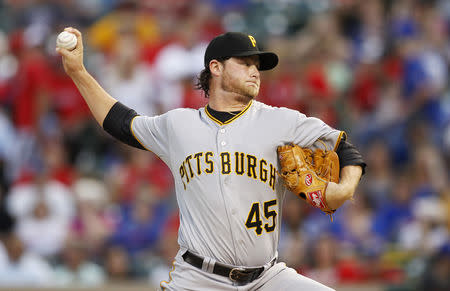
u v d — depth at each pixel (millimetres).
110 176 39562
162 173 38781
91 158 41562
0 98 43812
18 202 35906
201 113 16266
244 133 15656
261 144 15570
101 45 49375
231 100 16031
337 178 15609
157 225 34781
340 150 15797
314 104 42781
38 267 31672
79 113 43344
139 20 51000
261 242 15406
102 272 32594
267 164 15547
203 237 15359
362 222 34500
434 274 29000
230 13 53562
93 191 37656
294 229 32656
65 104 43438
